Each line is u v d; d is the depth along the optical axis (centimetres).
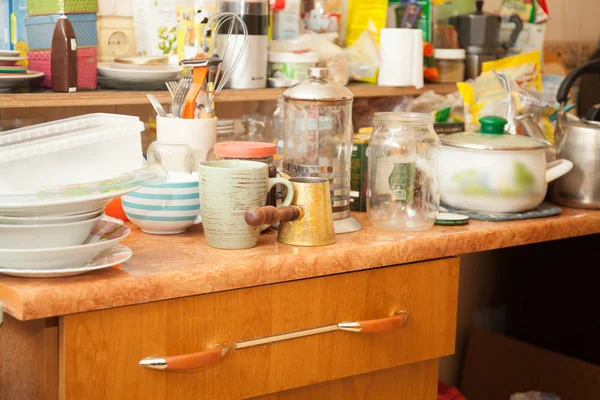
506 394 236
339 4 211
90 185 117
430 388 160
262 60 185
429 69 221
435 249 150
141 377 121
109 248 129
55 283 115
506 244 160
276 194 150
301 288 136
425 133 157
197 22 176
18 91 157
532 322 251
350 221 154
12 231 116
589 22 288
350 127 158
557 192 184
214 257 132
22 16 166
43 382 119
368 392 151
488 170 166
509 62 217
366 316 145
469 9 241
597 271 227
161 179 124
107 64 172
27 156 122
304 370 138
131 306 119
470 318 255
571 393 221
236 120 205
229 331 129
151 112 193
